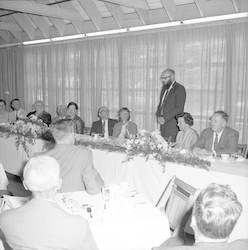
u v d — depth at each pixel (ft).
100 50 22.38
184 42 18.24
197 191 6.86
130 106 21.25
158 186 10.48
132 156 11.04
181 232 6.81
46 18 24.79
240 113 16.62
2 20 26.43
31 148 14.76
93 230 6.10
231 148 11.25
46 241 4.60
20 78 27.94
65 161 8.34
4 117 21.02
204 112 18.01
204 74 17.75
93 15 21.29
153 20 19.52
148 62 19.92
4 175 11.76
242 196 8.62
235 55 16.52
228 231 3.83
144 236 6.44
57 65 25.14
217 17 15.66
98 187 8.04
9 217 4.81
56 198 7.55
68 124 8.61
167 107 15.66
